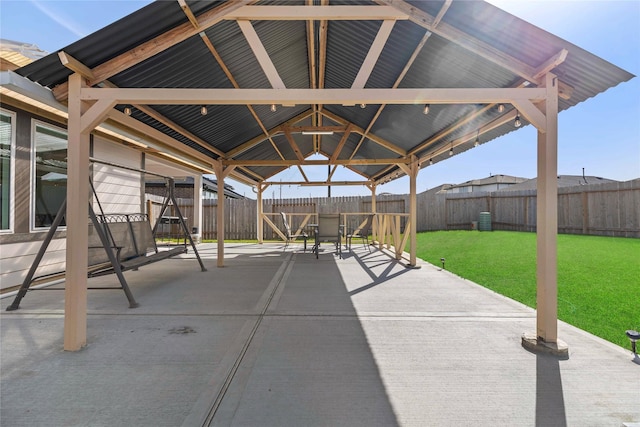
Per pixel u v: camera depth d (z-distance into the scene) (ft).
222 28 8.77
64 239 15.58
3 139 12.68
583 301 11.26
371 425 4.96
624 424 4.97
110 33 6.89
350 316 9.88
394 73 11.26
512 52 7.72
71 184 7.57
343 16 7.42
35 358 7.09
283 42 11.37
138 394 5.74
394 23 8.09
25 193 13.50
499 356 7.24
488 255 21.67
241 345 7.77
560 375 6.41
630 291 12.44
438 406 5.43
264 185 33.30
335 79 14.74
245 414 5.20
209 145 16.69
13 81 7.17
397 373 6.49
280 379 6.25
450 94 8.00
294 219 38.70
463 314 10.04
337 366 6.76
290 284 14.17
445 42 8.47
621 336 8.55
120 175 19.72
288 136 19.36
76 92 7.63
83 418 5.10
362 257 22.47
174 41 7.51
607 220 28.55
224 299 11.78
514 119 10.48
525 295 12.43
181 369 6.62
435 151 16.10
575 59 7.39
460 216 40.14
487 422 5.04
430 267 18.20
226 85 12.10
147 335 8.39
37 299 11.69
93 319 9.61
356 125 18.72
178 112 12.01
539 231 7.91
